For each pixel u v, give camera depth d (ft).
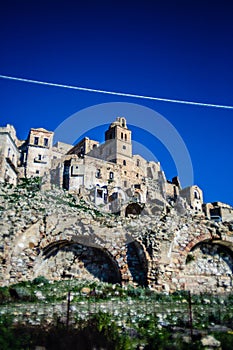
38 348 39.09
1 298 65.51
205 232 94.58
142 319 56.13
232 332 47.34
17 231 82.84
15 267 79.92
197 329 49.19
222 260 97.50
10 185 137.69
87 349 39.65
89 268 89.45
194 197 258.57
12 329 44.45
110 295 75.10
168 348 41.45
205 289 90.27
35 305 62.28
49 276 85.46
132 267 88.53
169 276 86.74
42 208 91.97
